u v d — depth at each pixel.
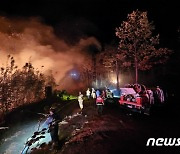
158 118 12.51
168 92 21.02
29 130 14.45
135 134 10.01
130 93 16.17
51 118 10.15
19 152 10.92
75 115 16.48
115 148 8.62
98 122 12.95
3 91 25.48
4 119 18.47
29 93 27.95
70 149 9.34
